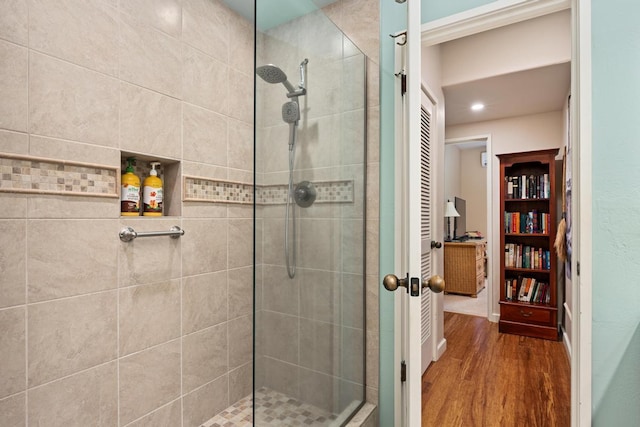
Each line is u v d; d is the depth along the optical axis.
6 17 1.20
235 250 2.14
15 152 1.22
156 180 1.74
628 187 1.27
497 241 3.74
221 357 2.03
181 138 1.81
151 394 1.65
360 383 1.82
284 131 1.30
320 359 1.52
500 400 2.14
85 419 1.40
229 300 2.09
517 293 3.52
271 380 1.27
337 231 1.63
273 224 1.27
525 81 2.91
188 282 1.84
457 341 3.16
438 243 2.71
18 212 1.23
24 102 1.24
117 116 1.53
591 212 1.31
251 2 2.09
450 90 3.11
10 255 1.21
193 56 1.88
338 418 1.63
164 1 1.73
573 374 1.38
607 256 1.29
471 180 6.66
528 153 3.44
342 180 1.66
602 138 1.30
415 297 1.12
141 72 1.62
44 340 1.29
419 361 1.11
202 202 1.93
